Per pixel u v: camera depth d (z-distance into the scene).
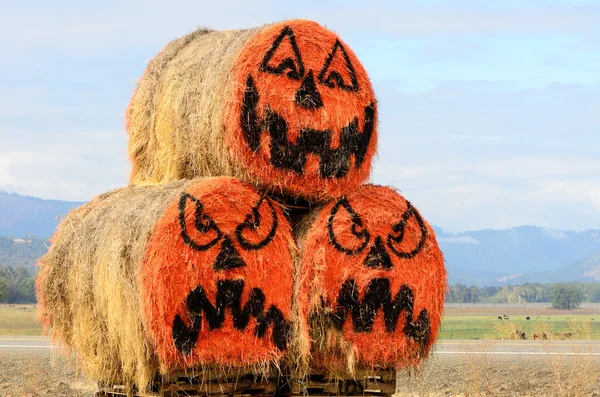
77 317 11.98
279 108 10.62
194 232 10.00
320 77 10.83
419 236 10.98
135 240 10.31
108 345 11.44
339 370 10.71
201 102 11.26
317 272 10.40
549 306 179.62
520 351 25.62
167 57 13.09
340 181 10.81
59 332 12.64
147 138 13.32
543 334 32.88
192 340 10.01
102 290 11.05
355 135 11.00
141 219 10.34
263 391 10.66
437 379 19.98
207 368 10.27
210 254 10.05
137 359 10.44
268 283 10.33
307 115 10.72
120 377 11.51
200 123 11.22
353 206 10.74
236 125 10.48
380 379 11.05
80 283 11.70
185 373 10.24
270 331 10.33
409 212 10.95
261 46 10.61
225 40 11.64
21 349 27.48
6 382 20.17
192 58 12.12
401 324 10.82
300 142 10.67
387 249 10.76
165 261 9.88
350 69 11.05
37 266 13.08
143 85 13.28
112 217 11.23
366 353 10.66
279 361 10.51
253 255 10.27
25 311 83.12
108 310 10.95
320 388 10.81
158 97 12.67
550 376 19.78
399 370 11.23
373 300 10.64
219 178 10.30
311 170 10.69
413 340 10.90
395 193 11.01
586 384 18.41
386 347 10.74
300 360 10.50
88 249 11.54
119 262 10.47
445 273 11.20
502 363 21.98
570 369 20.09
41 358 23.66
